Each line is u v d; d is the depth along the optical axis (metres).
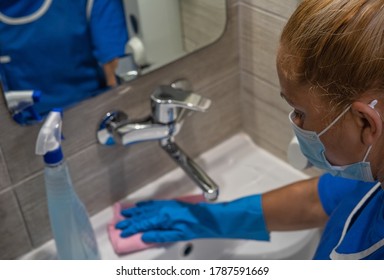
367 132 0.58
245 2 0.96
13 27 0.75
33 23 0.76
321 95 0.58
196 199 1.02
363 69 0.53
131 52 0.88
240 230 0.95
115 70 0.87
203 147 1.11
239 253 1.03
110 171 0.98
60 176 0.80
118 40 0.86
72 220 0.84
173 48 0.93
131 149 0.98
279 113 1.04
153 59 0.91
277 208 0.92
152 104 0.87
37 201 0.90
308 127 0.64
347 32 0.53
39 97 0.78
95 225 0.99
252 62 1.03
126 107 0.92
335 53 0.54
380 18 0.52
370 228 0.70
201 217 0.95
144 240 0.95
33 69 0.79
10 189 0.86
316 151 0.67
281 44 0.59
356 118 0.58
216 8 0.94
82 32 0.81
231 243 1.02
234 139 1.16
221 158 1.12
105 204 1.01
